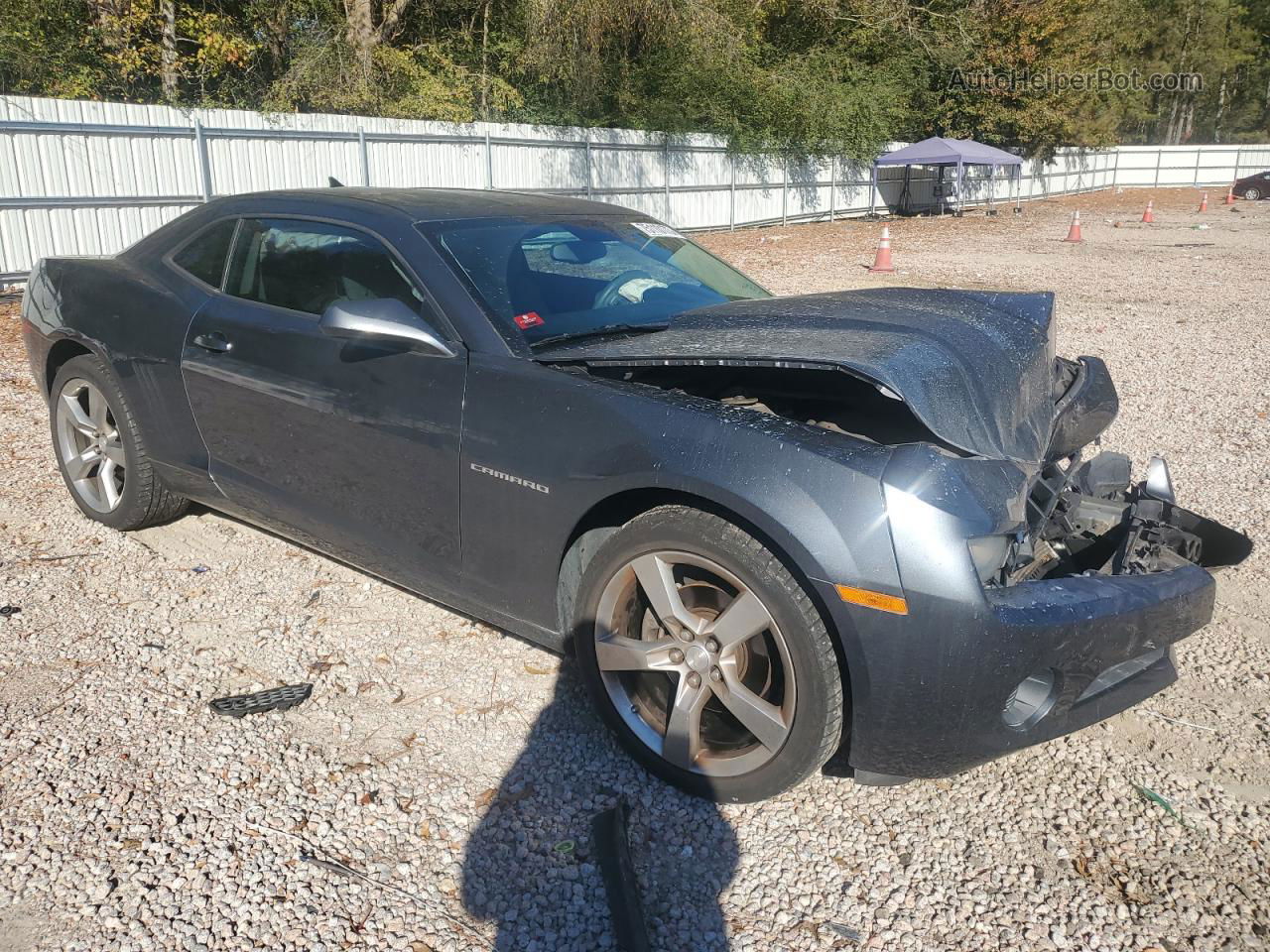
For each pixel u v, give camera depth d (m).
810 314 3.05
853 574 2.31
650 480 2.57
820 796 2.75
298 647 3.46
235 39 20.42
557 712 3.11
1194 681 3.42
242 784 2.70
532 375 2.88
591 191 22.77
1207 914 2.34
